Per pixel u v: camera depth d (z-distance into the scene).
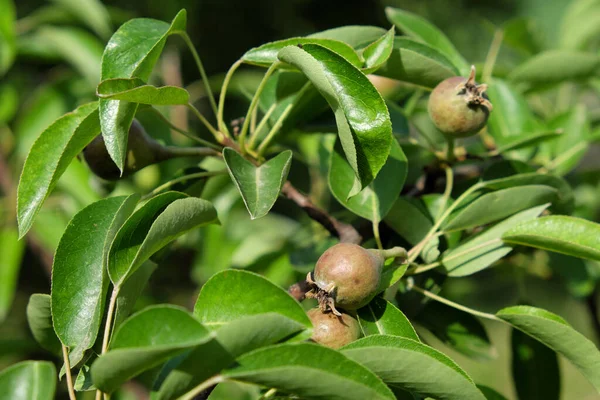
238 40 1.69
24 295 1.48
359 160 0.59
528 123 0.77
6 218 1.00
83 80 1.07
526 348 0.73
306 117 0.69
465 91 0.64
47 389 0.65
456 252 0.64
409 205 0.65
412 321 0.70
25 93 1.34
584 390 1.75
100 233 0.59
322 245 0.74
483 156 0.69
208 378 0.53
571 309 1.67
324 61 0.59
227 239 0.95
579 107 0.80
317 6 1.78
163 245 0.59
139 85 0.58
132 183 0.98
